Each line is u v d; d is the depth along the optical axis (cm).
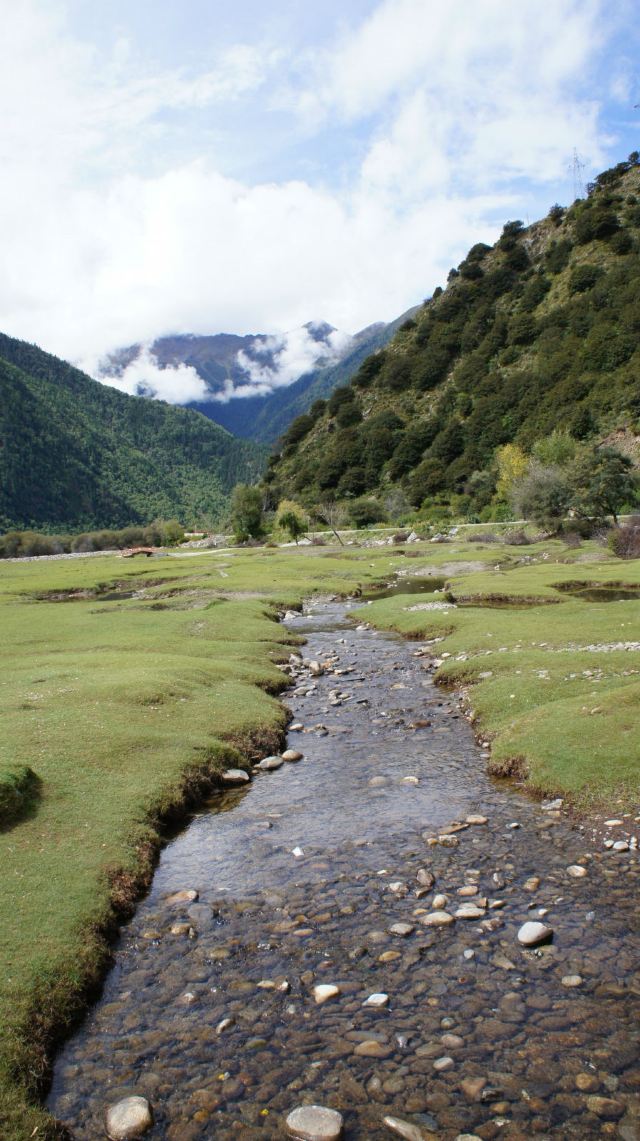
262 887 1019
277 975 810
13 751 1441
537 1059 657
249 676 2262
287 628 3497
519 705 1766
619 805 1190
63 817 1178
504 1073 642
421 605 3775
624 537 5747
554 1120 587
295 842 1167
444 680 2198
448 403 15050
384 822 1227
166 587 5441
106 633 3241
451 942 852
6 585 6531
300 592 4781
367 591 4969
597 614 2834
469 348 16150
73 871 1011
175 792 1334
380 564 6309
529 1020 710
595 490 7231
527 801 1285
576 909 909
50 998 755
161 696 1878
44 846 1078
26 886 961
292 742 1727
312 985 786
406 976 792
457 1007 735
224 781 1472
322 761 1577
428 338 17638
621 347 12225
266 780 1478
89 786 1308
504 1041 682
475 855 1080
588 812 1197
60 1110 633
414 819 1231
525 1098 612
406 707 1964
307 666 2552
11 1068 657
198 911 962
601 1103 602
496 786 1371
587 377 12325
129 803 1251
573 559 5803
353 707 1997
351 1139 580
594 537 7181
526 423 12650
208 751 1548
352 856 1102
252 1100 630
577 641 2356
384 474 14975
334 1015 734
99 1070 680
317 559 7125
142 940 900
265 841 1177
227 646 2775
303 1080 649
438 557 6481
